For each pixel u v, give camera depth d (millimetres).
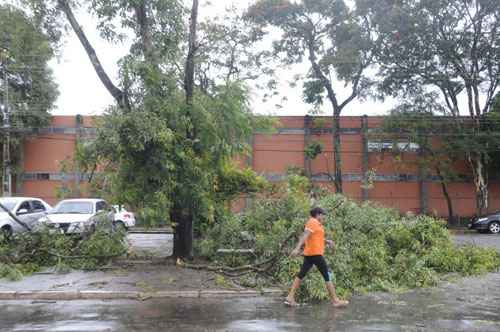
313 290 9547
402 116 30484
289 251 11109
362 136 33281
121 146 11508
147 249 16750
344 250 11234
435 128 31156
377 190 33250
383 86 30391
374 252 11727
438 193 33250
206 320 8086
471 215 32906
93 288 10188
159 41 12570
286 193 13242
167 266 12328
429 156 31422
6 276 11148
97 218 13391
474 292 10406
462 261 13070
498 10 28281
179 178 12336
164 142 11570
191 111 12500
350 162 33406
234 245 12961
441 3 27938
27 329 7492
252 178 14133
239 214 13688
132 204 12258
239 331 7387
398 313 8539
